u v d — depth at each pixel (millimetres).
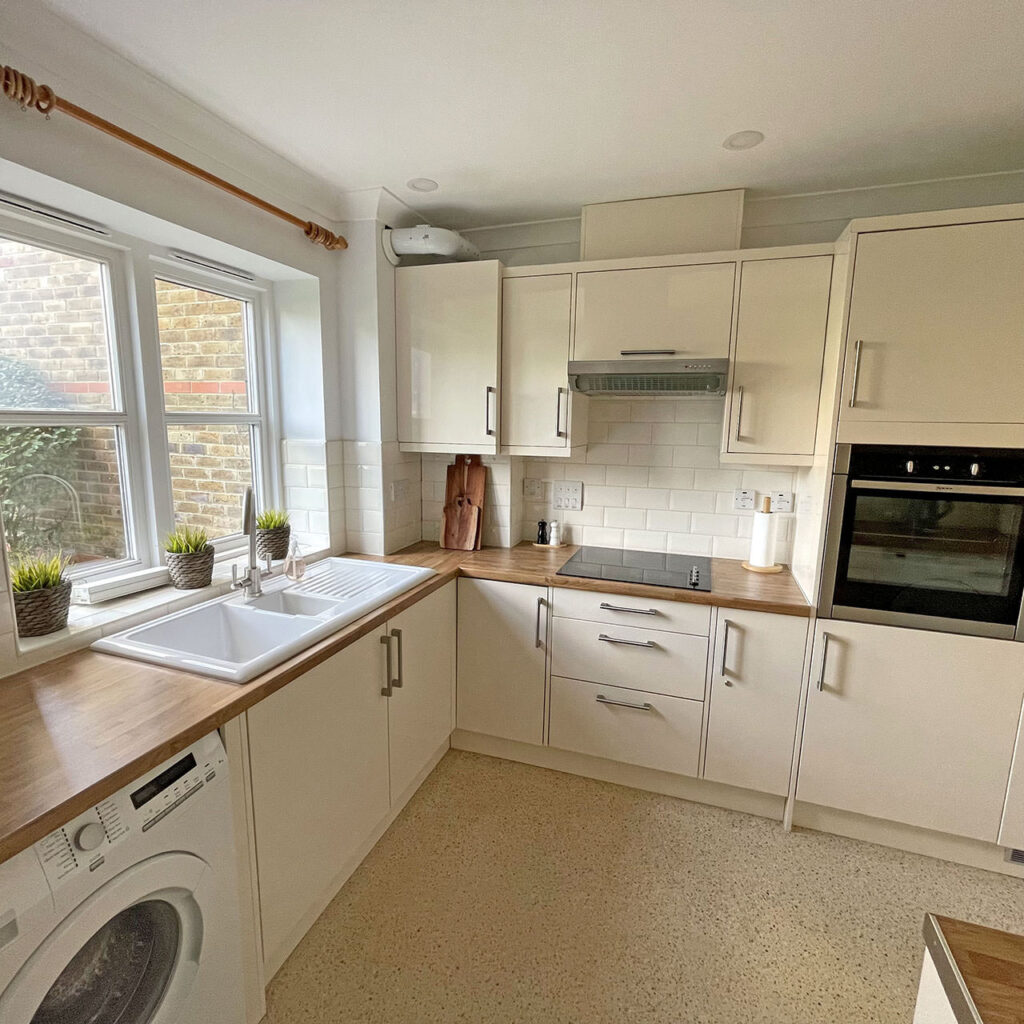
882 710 1847
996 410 1610
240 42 1303
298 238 2133
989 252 1570
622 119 1643
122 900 960
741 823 2070
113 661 1412
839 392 1736
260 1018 1365
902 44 1295
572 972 1494
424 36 1280
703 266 2045
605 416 2602
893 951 1567
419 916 1658
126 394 1781
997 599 1681
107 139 1421
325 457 2383
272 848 1373
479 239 2611
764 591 2037
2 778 939
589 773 2330
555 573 2242
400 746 1973
